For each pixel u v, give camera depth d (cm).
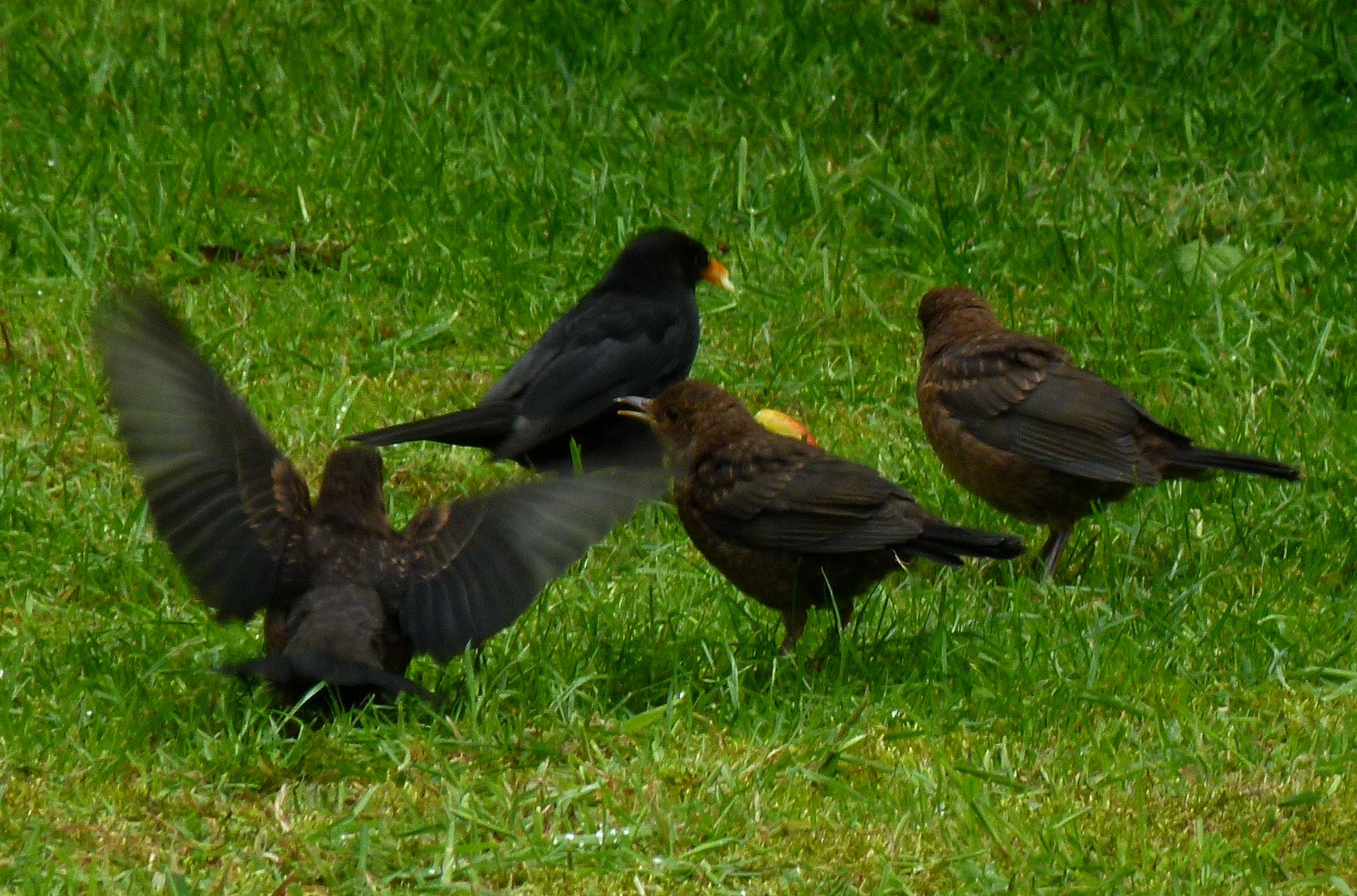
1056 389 1133
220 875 744
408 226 1517
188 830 770
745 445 995
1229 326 1451
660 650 980
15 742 827
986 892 762
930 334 1229
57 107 1677
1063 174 1653
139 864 749
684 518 1016
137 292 850
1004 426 1135
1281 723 934
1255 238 1580
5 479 1130
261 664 792
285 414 1255
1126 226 1587
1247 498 1224
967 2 1930
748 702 923
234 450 859
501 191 1566
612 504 838
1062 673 966
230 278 1425
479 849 764
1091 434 1117
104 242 1451
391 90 1705
